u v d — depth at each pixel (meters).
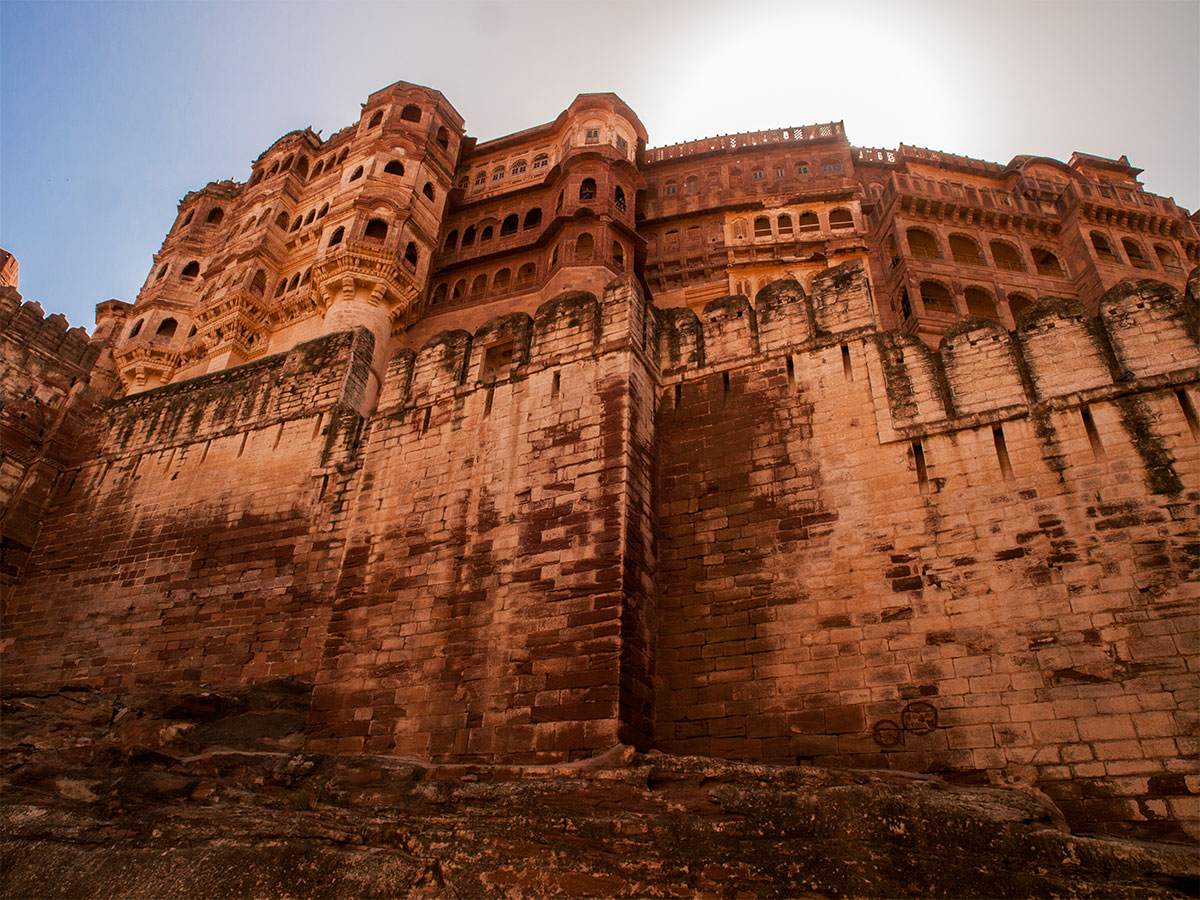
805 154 45.72
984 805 8.85
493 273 42.50
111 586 20.88
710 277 41.25
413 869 9.01
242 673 17.36
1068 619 11.17
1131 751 10.01
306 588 18.00
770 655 12.80
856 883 8.02
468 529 15.10
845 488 13.78
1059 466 12.36
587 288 37.62
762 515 14.25
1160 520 11.30
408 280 38.53
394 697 13.71
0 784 11.82
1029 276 39.78
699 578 14.11
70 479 24.52
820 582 13.10
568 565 13.61
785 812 9.01
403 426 17.62
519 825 9.62
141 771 12.57
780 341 16.27
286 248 43.22
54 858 9.90
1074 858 7.99
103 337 50.59
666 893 8.25
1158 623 10.64
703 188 45.47
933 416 13.80
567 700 12.27
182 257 48.28
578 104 46.78
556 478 14.80
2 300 25.78
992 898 7.69
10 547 22.69
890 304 39.72
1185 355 12.42
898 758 11.16
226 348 39.69
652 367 16.88
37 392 25.39
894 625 12.19
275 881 9.08
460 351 18.19
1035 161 46.41
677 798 9.90
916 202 40.66
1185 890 7.69
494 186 47.81
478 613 13.93
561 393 16.00
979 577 12.02
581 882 8.49
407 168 42.19
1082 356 13.20
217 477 21.66
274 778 12.20
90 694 15.73
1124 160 48.94
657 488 15.41
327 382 22.08
